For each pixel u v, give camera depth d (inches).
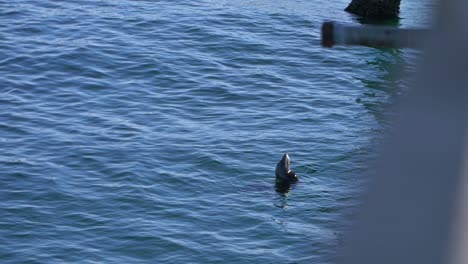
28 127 1107.9
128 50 1409.9
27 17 1551.4
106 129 1108.5
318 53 1439.5
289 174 969.5
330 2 1768.0
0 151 1025.5
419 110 93.9
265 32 1544.0
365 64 1369.3
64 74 1309.1
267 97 1253.1
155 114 1172.5
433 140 92.3
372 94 1267.2
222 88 1277.1
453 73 92.4
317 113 1191.6
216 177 973.2
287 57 1428.4
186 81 1300.4
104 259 784.9
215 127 1131.3
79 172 969.5
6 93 1230.3
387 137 96.9
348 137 1104.2
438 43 93.3
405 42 98.7
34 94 1234.0
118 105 1202.6
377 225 95.0
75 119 1143.0
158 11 1617.9
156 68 1339.8
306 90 1288.1
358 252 95.7
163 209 884.6
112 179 952.9
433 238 90.5
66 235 823.7
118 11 1609.3
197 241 819.4
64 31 1492.4
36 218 853.8
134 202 895.7
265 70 1366.9
